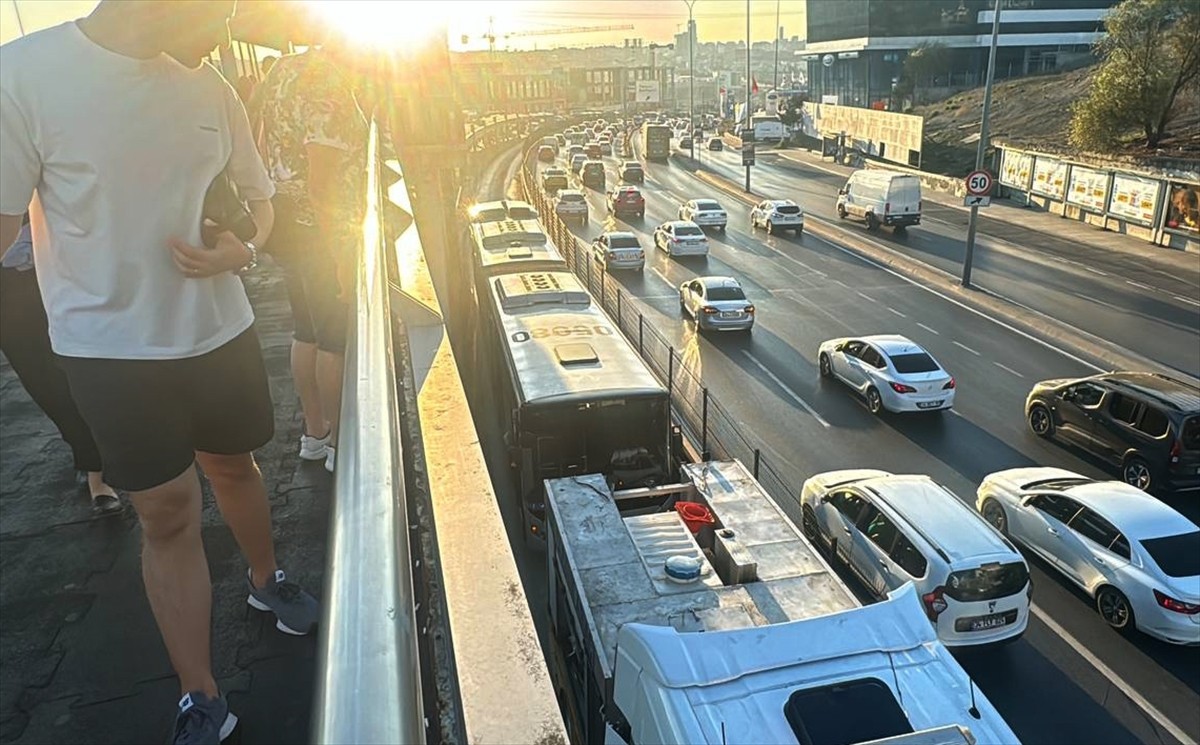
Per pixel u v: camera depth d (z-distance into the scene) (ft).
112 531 11.05
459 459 8.71
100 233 5.52
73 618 9.07
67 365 5.78
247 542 8.06
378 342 5.26
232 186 6.39
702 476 33.14
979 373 60.29
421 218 51.75
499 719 5.11
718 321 68.33
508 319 49.08
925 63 238.89
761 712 18.33
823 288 84.74
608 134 282.15
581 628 25.58
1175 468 40.98
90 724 7.45
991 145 142.92
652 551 27.71
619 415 38.60
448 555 6.91
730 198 152.56
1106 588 32.58
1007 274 86.84
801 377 59.88
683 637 19.85
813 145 233.96
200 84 5.98
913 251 99.25
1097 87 128.77
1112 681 29.68
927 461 46.88
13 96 5.10
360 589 2.64
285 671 7.82
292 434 14.03
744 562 26.23
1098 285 81.87
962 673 19.49
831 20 265.34
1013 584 30.35
